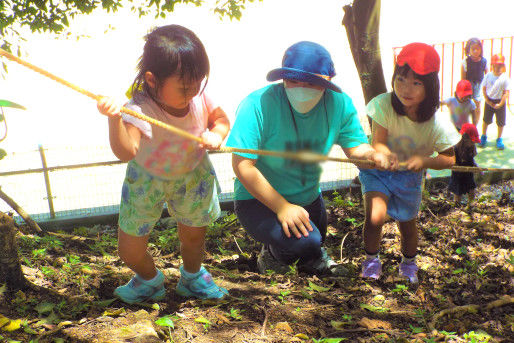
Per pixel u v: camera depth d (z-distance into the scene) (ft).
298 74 12.46
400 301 13.05
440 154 13.92
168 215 22.45
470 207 21.66
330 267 15.49
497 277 15.16
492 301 13.20
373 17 20.49
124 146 9.42
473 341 10.72
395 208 14.28
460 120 25.63
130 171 10.61
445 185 24.54
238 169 13.42
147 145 10.25
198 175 10.94
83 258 15.94
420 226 19.83
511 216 20.71
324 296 12.92
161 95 9.92
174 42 9.47
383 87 21.40
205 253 17.99
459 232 19.13
